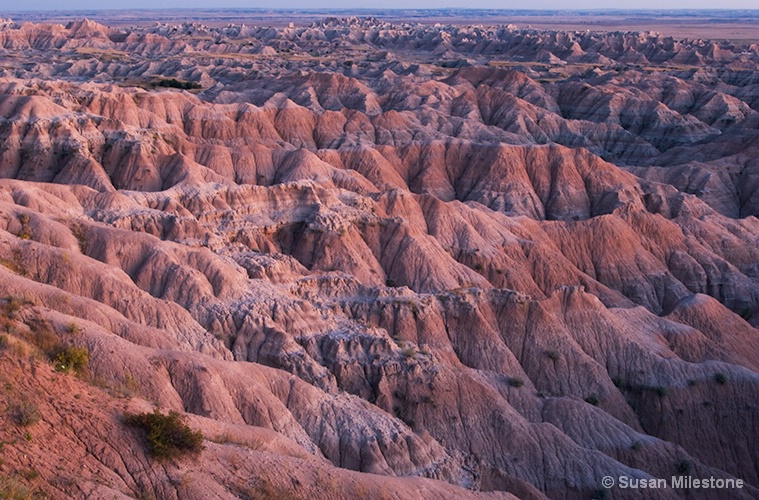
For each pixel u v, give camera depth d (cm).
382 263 9412
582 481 5741
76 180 10988
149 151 11606
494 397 6238
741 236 12194
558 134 18225
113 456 2941
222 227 9212
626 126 19688
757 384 7312
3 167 11306
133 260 6962
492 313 7500
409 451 5128
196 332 5888
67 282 5756
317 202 9712
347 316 7050
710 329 8681
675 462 6247
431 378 6175
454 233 10394
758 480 6856
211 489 3028
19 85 13275
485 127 17400
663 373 7356
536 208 13525
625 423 6988
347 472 3634
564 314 7769
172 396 4312
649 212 12206
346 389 6088
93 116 12269
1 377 2995
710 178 14862
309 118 16350
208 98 19675
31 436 2816
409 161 14662
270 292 6844
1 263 5472
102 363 4119
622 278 10712
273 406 4844
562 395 7000
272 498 3164
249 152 13075
